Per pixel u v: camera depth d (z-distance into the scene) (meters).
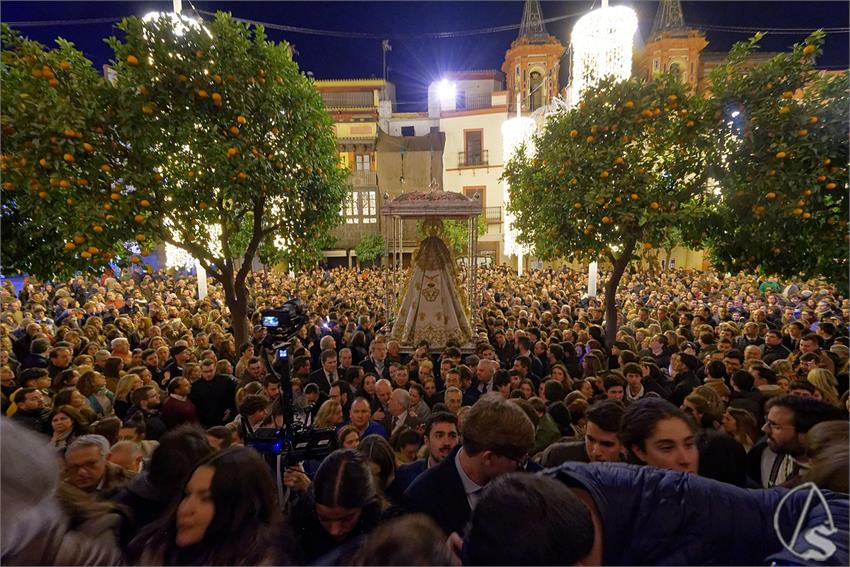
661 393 5.83
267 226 7.88
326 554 2.01
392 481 3.26
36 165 4.93
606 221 6.52
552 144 7.84
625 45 8.89
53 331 8.98
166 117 5.57
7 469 1.44
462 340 10.77
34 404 4.31
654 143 7.02
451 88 37.62
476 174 36.31
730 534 1.49
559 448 3.29
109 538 1.91
